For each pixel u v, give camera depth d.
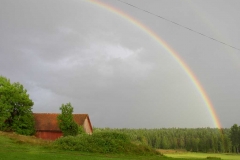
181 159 33.97
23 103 53.47
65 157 26.67
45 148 33.16
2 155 24.06
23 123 52.91
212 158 41.78
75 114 60.88
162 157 34.97
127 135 40.25
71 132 49.03
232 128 137.38
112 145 35.84
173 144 144.88
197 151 133.62
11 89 52.41
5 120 52.47
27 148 31.72
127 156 33.25
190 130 172.00
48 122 58.75
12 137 37.31
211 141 136.62
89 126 62.44
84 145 34.78
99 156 31.12
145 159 31.69
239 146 134.38
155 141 145.88
